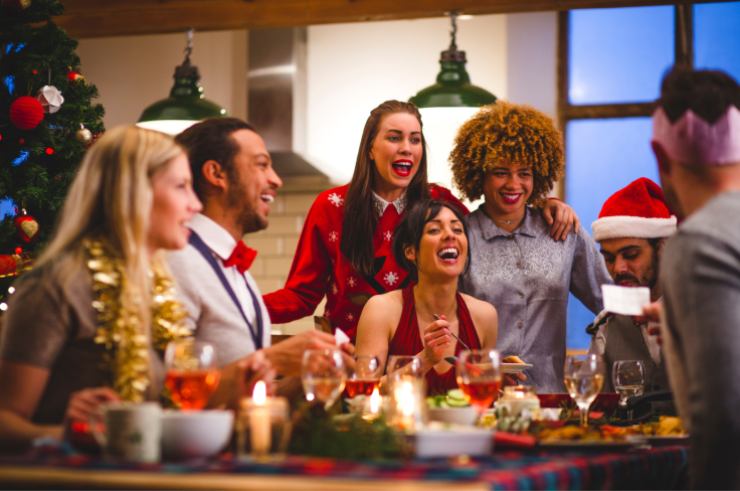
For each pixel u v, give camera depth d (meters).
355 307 3.96
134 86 7.99
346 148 7.58
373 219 3.94
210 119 2.82
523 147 3.79
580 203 7.19
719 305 1.84
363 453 1.82
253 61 7.45
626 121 7.16
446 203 3.44
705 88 2.04
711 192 2.04
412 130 3.91
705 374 1.83
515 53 7.35
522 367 3.15
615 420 2.73
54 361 2.04
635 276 3.59
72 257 2.07
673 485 2.37
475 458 1.86
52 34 4.45
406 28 7.57
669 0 5.69
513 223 3.89
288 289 4.04
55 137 4.40
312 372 2.10
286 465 1.56
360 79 7.61
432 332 3.02
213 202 2.76
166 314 2.26
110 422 1.67
